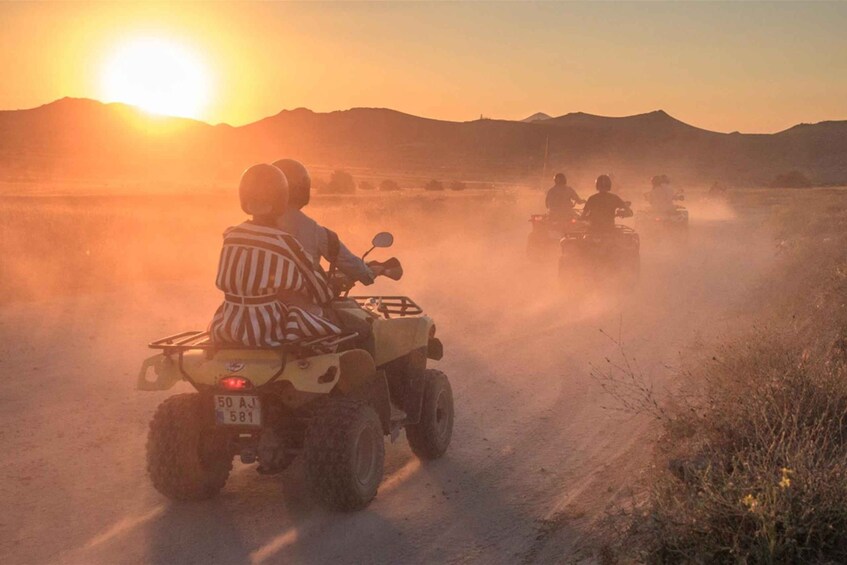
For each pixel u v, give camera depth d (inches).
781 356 255.1
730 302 510.3
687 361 358.9
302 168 221.0
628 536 182.5
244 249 203.2
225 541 202.5
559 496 227.5
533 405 312.2
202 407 219.9
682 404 279.6
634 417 290.5
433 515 217.0
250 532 207.3
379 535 205.6
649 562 166.4
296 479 241.0
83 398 310.0
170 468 214.8
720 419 223.8
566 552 190.5
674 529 167.9
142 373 211.0
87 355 370.9
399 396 247.3
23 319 439.8
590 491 225.9
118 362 361.1
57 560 192.2
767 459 182.1
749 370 255.6
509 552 195.8
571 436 276.8
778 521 161.9
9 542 200.1
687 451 219.8
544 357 383.9
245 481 239.6
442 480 241.8
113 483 235.6
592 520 205.0
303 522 212.8
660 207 842.8
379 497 228.8
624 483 225.6
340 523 211.9
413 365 246.7
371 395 231.3
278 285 202.8
